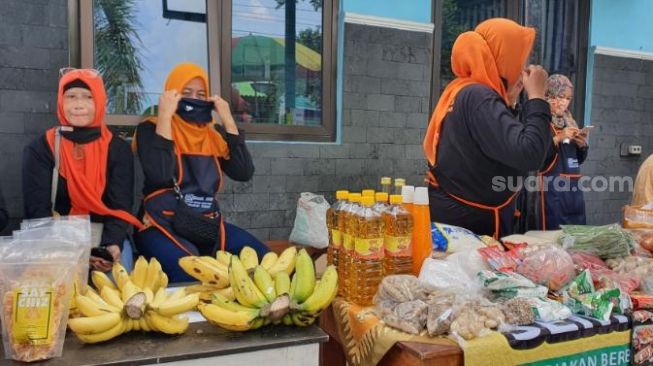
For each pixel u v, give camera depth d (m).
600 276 1.65
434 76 4.02
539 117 1.78
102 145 2.38
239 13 3.37
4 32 2.65
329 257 1.76
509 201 2.12
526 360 1.35
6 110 2.69
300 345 1.31
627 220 2.27
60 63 2.78
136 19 2.95
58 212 2.38
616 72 4.62
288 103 3.57
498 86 2.07
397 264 1.63
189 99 2.55
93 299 1.31
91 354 1.20
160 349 1.23
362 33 3.65
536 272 1.61
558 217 3.25
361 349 1.46
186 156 2.57
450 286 1.49
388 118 3.79
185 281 2.34
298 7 3.53
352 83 3.66
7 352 1.18
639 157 4.80
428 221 1.68
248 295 1.32
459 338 1.29
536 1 4.37
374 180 3.78
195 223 2.45
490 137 1.84
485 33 2.08
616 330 1.47
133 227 2.61
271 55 3.49
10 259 1.19
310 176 3.57
